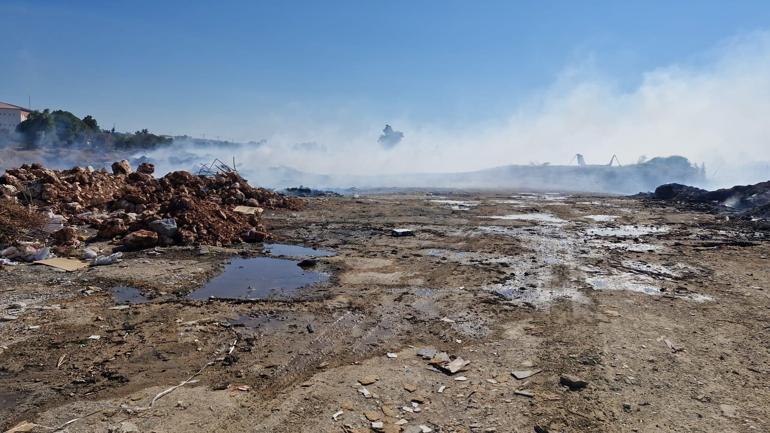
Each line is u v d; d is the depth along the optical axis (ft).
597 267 31.68
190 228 38.04
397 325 20.86
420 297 24.99
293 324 20.88
